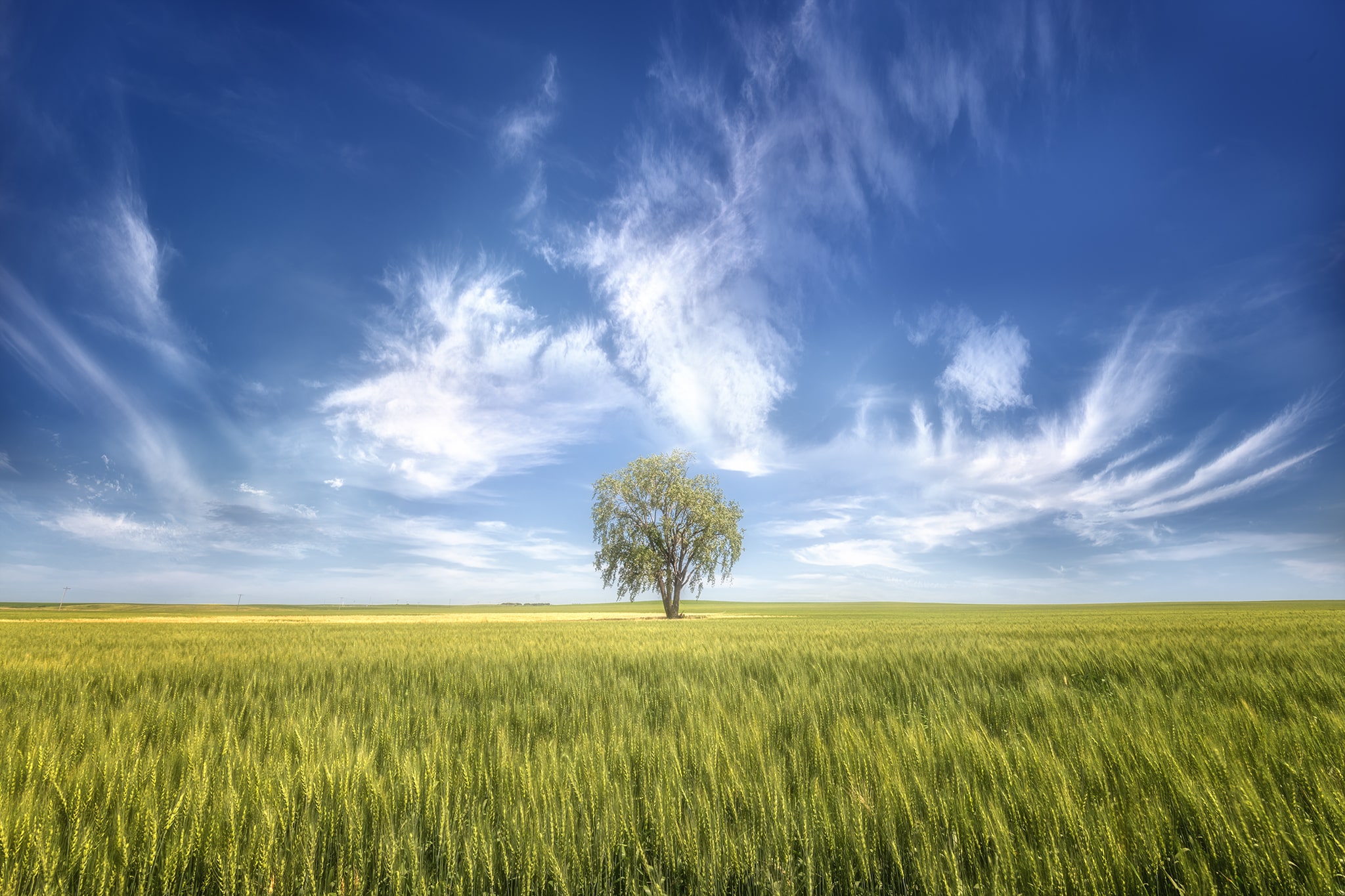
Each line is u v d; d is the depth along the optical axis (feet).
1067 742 14.30
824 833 9.93
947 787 11.36
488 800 11.36
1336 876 8.36
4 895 8.75
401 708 20.94
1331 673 24.85
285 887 8.92
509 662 37.17
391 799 11.10
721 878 9.05
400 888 8.76
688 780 12.35
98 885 8.88
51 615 210.18
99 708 21.42
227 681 29.45
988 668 31.50
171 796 11.10
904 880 8.86
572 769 12.38
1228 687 22.85
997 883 8.38
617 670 34.22
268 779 11.68
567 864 9.33
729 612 270.46
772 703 21.45
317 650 47.50
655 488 201.46
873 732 15.92
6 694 25.75
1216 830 9.16
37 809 10.43
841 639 55.57
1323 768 11.59
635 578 194.90
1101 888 8.34
